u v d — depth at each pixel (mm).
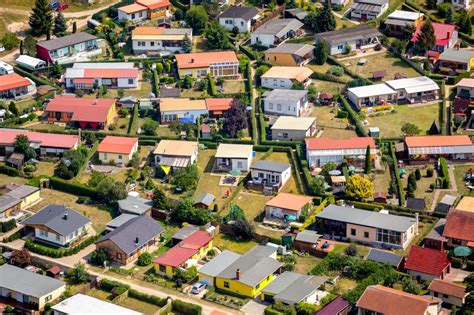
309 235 196125
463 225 193500
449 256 188000
